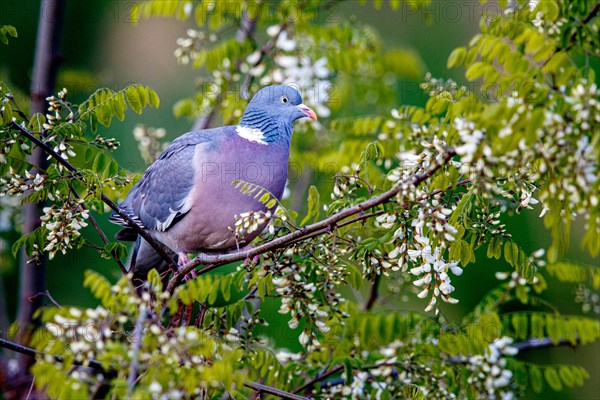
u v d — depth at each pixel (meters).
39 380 6.43
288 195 13.25
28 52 17.33
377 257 8.44
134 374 6.29
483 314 9.90
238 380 6.86
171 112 18.03
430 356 9.84
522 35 8.13
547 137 6.55
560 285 15.27
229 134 11.19
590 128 6.61
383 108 15.39
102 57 18.27
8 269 13.39
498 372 9.96
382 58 15.34
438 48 18.55
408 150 10.27
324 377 9.75
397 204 8.04
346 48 13.79
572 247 15.41
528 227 15.57
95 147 9.50
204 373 6.48
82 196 9.66
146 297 6.84
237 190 10.85
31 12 17.36
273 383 10.00
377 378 9.84
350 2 18.70
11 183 8.77
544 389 14.54
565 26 8.41
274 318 13.55
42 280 12.31
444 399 9.55
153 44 18.50
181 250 11.41
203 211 10.90
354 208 7.83
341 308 9.84
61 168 8.93
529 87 7.07
